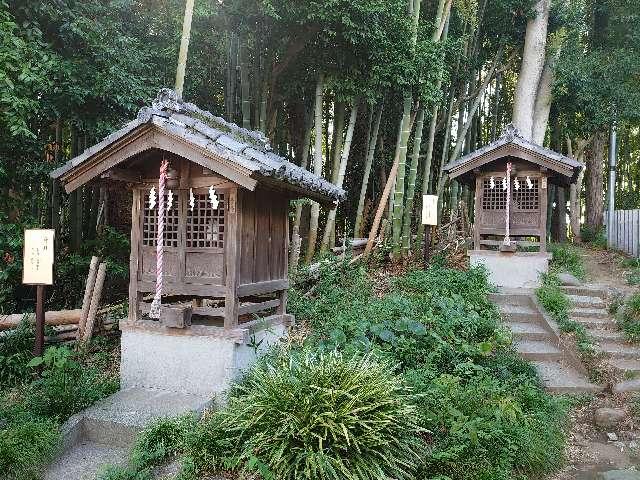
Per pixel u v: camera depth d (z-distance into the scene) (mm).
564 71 12492
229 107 10266
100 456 4336
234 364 5066
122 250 8922
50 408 4758
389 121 12656
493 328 6859
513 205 9406
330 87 9703
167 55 9172
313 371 4184
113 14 8539
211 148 4609
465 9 11867
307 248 10562
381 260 10508
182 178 5188
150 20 9422
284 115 12375
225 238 5086
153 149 5055
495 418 4684
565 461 4832
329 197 6031
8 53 6074
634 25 13336
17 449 3926
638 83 13141
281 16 8828
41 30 7363
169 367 5281
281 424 3826
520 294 8469
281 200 6020
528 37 12922
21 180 8117
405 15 9773
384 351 5598
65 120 8195
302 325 6844
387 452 3807
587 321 7648
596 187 16234
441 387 4879
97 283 6652
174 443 4191
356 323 6242
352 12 8773
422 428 4145
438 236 11930
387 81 9703
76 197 8953
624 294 8414
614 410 5602
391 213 11492
